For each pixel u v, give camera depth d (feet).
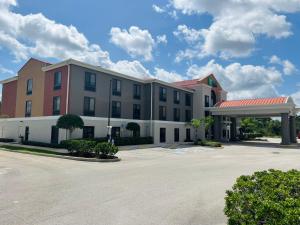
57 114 84.89
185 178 34.35
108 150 54.80
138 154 70.18
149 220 18.02
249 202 12.39
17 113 105.60
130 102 104.12
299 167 48.39
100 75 92.12
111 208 20.59
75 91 82.79
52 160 52.90
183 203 22.35
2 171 38.68
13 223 17.02
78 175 35.70
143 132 107.86
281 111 108.58
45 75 92.53
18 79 107.45
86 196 24.22
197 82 136.26
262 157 67.62
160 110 111.96
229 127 150.61
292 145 103.60
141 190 26.94
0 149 77.41
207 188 28.32
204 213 19.74
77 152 59.62
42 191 26.03
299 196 14.07
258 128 247.70
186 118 129.29
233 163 53.42
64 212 19.42
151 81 109.19
